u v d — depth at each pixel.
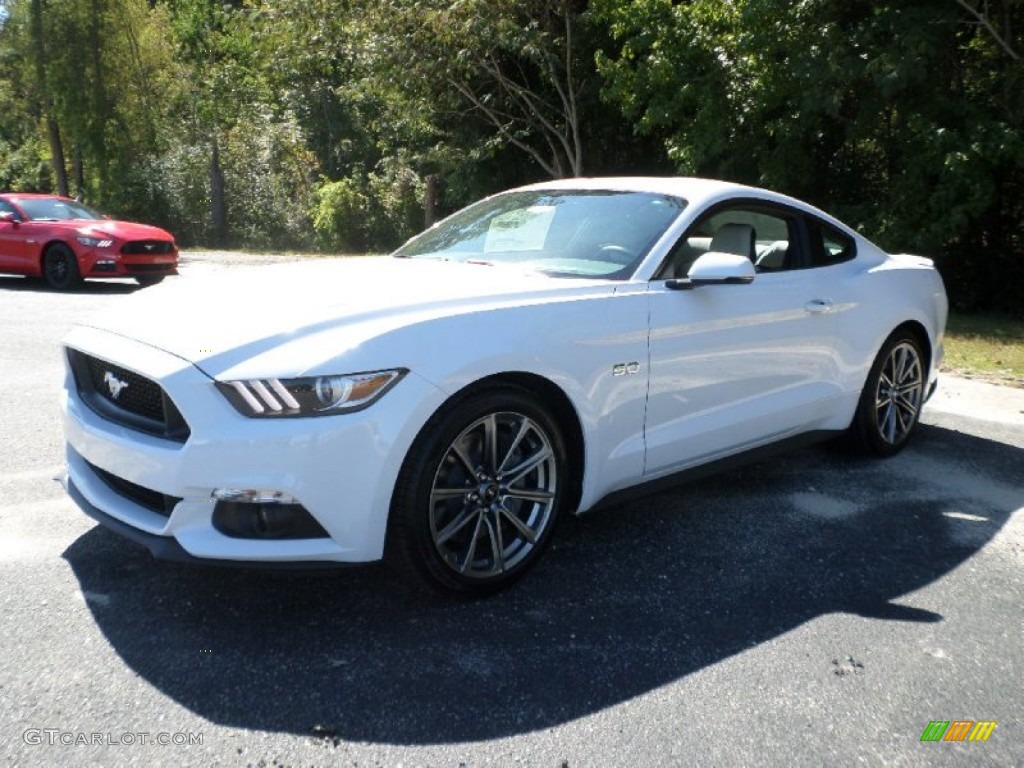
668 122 13.45
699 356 3.74
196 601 3.08
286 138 24.95
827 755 2.36
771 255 4.34
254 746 2.30
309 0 17.09
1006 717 2.56
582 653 2.83
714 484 4.55
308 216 24.33
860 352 4.64
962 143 10.71
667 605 3.18
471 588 3.11
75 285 12.27
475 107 17.52
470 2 15.01
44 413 5.38
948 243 12.37
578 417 3.31
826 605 3.23
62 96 25.08
